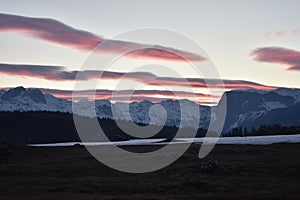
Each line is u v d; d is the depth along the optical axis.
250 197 35.28
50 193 40.41
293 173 45.69
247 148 68.06
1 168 54.56
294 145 70.12
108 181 45.00
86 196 38.09
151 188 40.81
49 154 70.81
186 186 40.88
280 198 34.56
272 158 55.00
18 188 43.03
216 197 35.66
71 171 52.41
